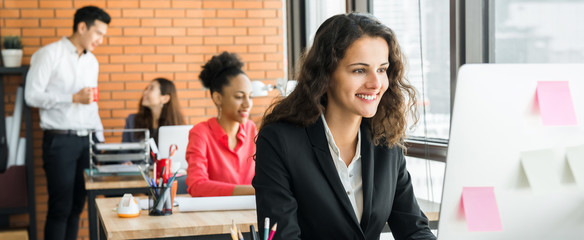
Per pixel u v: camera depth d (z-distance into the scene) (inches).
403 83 70.7
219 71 130.8
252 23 239.9
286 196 65.9
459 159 48.0
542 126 48.1
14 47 212.8
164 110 202.8
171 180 106.8
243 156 131.4
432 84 146.4
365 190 68.9
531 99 48.0
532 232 49.1
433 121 146.2
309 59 67.4
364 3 176.9
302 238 68.4
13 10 219.9
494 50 129.6
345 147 70.6
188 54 235.6
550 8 111.6
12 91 219.8
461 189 48.2
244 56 239.8
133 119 208.5
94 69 214.7
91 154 170.6
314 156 67.2
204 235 97.7
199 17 236.1
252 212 107.7
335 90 66.8
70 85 207.8
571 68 48.3
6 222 222.2
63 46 207.3
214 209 108.9
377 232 70.4
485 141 47.8
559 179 48.5
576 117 48.0
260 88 189.6
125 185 156.8
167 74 234.4
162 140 174.6
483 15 130.6
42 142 217.6
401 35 160.2
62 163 205.2
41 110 206.5
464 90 47.6
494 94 47.6
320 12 202.7
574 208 48.9
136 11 231.0
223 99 129.5
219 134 129.6
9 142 212.4
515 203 48.5
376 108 66.9
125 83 231.0
